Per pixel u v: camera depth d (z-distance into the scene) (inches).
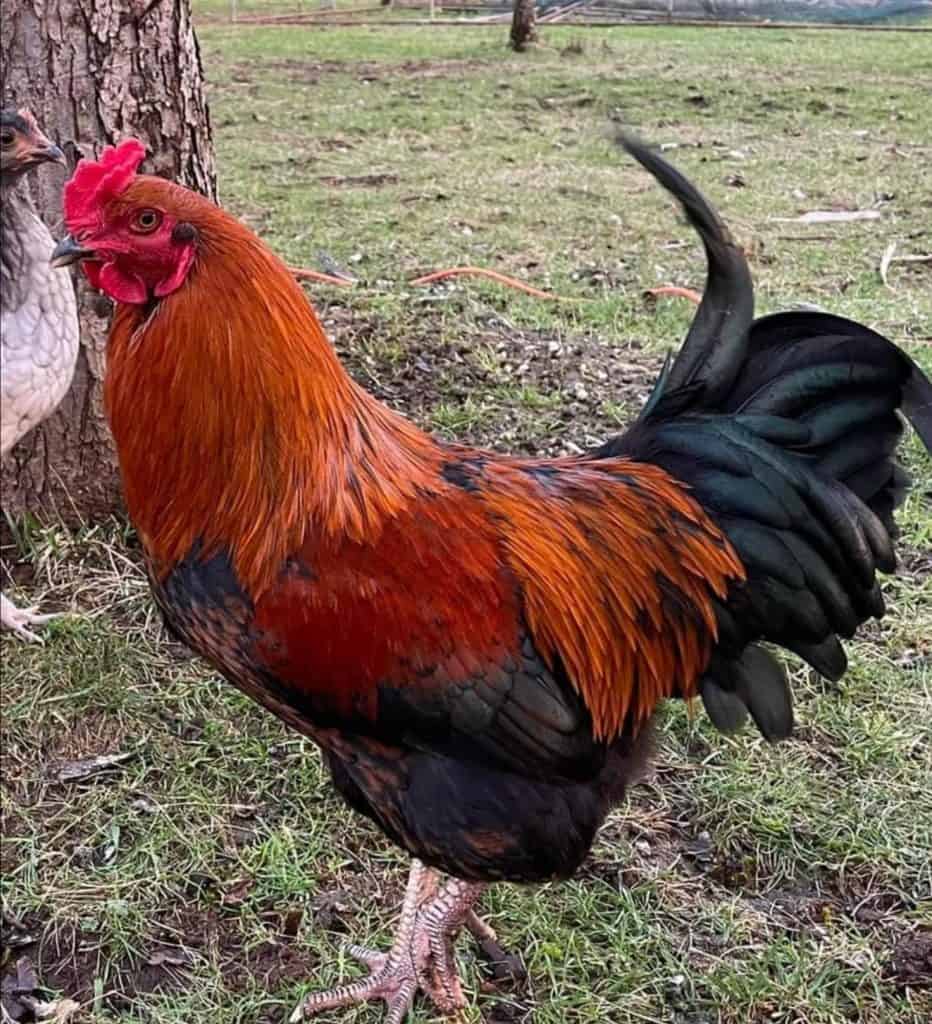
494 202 129.4
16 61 57.7
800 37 268.4
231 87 200.7
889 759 54.4
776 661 46.4
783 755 54.7
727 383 45.8
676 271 106.7
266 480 41.4
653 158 42.9
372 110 182.4
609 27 290.7
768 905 49.7
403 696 42.2
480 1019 46.4
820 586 45.1
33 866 50.1
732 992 46.9
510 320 89.4
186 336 40.8
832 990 47.0
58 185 59.4
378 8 345.7
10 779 53.3
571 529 44.2
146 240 40.4
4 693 56.4
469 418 73.2
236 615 42.2
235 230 41.0
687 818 52.5
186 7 60.5
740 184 138.3
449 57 238.1
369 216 121.7
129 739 55.0
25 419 56.4
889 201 132.6
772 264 109.8
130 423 42.0
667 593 44.8
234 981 47.4
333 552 41.6
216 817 52.0
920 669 58.6
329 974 47.4
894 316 94.8
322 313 85.0
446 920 45.9
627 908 49.3
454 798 43.4
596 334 89.1
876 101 190.5
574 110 184.2
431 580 42.1
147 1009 46.4
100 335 61.1
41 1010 46.3
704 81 206.5
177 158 61.2
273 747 54.8
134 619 59.9
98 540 63.1
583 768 44.2
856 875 50.5
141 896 49.4
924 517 67.4
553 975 47.5
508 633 42.7
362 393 43.9
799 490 44.6
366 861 50.9
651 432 46.4
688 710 53.4
